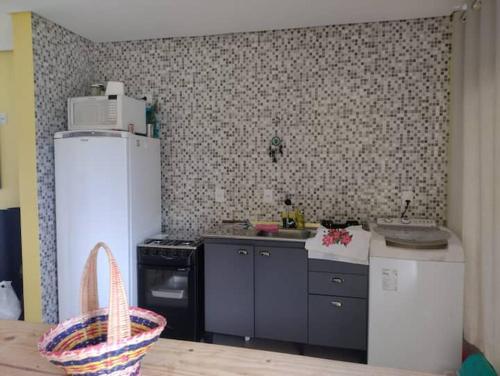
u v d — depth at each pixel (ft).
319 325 9.04
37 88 9.61
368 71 10.21
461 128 8.63
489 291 6.70
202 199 11.55
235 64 11.09
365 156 10.35
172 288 9.96
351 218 10.50
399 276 8.24
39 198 9.77
